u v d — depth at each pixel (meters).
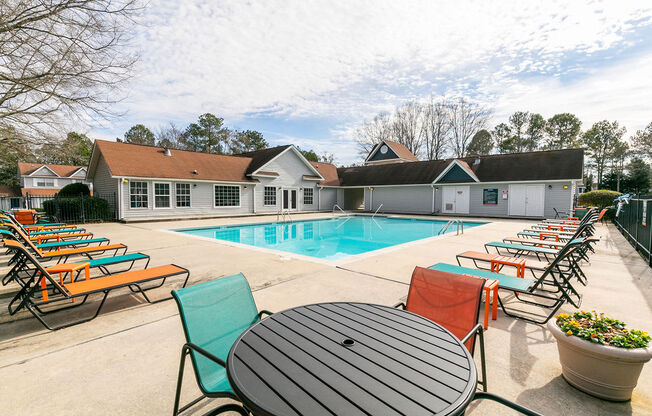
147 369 2.59
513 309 4.03
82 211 15.02
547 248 7.07
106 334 3.23
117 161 16.12
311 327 1.94
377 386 1.32
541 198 18.52
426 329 1.94
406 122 42.06
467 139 40.12
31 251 5.91
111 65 10.12
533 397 2.25
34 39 9.01
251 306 2.41
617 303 4.14
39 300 4.29
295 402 1.21
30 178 36.28
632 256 7.36
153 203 17.02
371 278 5.18
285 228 15.82
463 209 21.45
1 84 9.51
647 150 40.84
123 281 3.81
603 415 2.06
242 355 1.58
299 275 5.38
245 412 1.68
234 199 20.70
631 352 2.05
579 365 2.29
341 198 28.53
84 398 2.21
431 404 1.20
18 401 2.17
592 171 51.75
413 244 8.73
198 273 5.58
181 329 3.36
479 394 1.51
